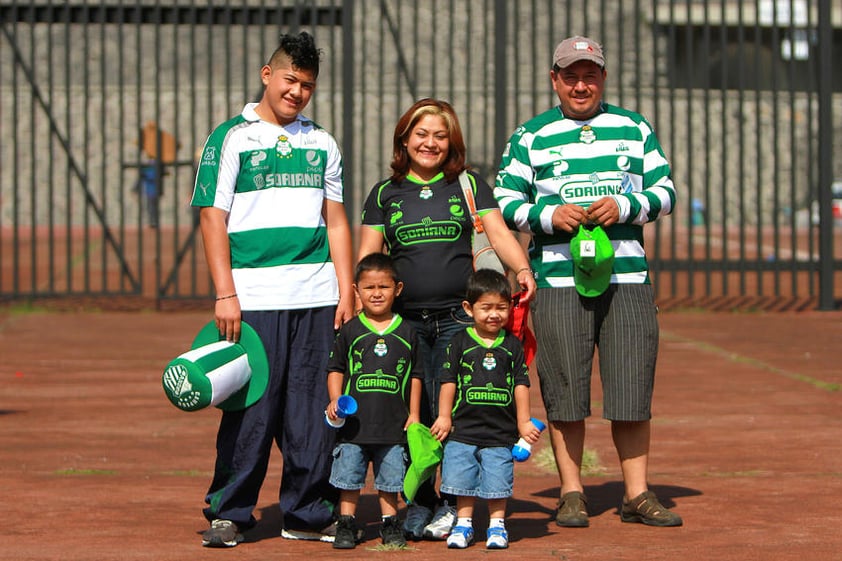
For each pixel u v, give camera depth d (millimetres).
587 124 6602
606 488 7602
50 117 16469
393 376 6094
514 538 6309
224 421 6227
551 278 6641
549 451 8375
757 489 7434
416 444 5910
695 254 24594
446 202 6422
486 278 6059
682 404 10391
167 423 9656
